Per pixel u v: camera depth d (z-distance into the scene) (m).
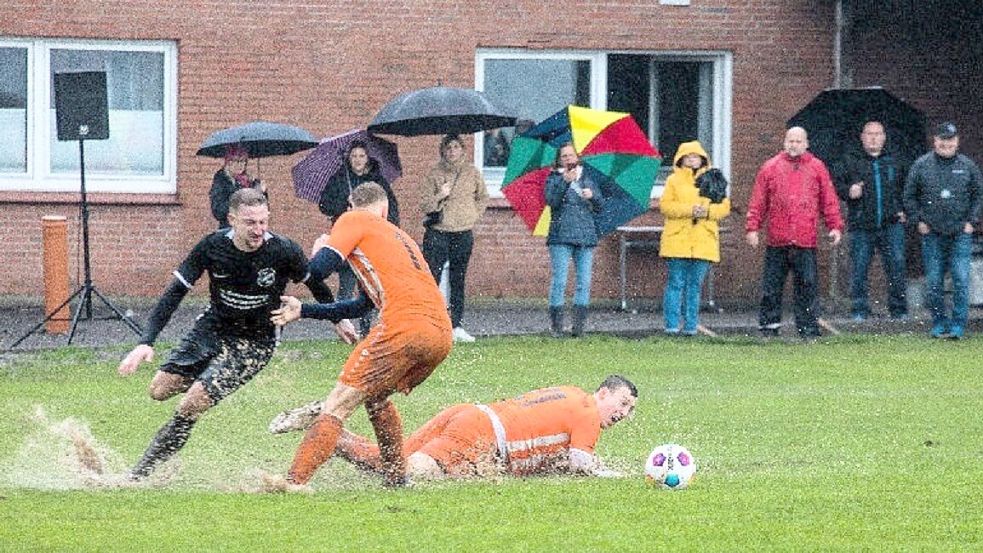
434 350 22.30
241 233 23.00
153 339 23.41
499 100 52.66
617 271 52.94
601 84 53.00
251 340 23.89
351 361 22.31
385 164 41.78
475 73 52.28
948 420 31.17
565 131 43.88
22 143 50.84
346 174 41.34
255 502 21.09
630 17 52.78
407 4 51.56
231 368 23.64
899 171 47.78
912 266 53.25
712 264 53.25
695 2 53.00
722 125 53.62
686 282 44.69
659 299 53.22
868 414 31.84
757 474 24.55
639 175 43.53
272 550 18.02
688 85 53.81
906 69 53.75
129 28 50.56
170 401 32.12
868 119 48.44
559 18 52.47
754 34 53.28
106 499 21.23
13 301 50.16
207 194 51.19
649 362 39.34
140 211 50.84
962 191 44.16
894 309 48.25
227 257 23.27
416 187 51.84
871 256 47.97
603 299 52.97
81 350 39.78
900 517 20.41
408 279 22.30
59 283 44.41
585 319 43.69
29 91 50.78
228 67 51.00
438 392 33.91
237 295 23.48
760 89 53.50
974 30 53.75
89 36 50.50
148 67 51.22
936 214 44.19
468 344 41.91
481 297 52.34
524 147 43.75
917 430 29.97
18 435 27.80
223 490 22.59
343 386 22.27
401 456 22.88
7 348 40.25
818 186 44.81
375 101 51.62
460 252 42.47
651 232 52.75
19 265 50.28
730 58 53.28
